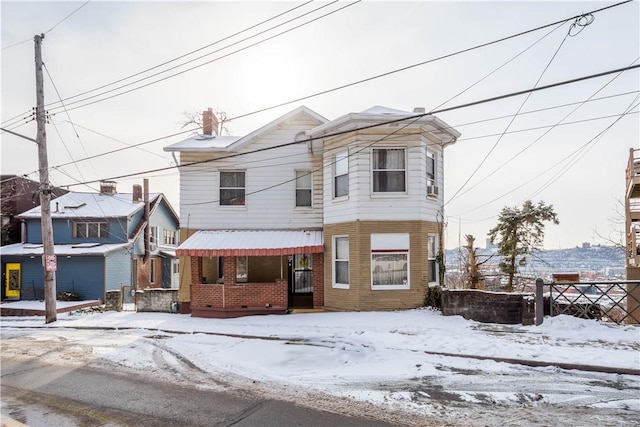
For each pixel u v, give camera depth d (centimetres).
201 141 1870
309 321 1319
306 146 1723
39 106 1667
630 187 1580
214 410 624
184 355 983
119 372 851
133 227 2833
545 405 610
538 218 2036
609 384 690
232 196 1742
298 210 1720
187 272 1706
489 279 2355
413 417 579
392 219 1434
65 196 2955
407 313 1351
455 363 828
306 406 631
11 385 776
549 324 1091
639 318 1391
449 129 1505
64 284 2491
